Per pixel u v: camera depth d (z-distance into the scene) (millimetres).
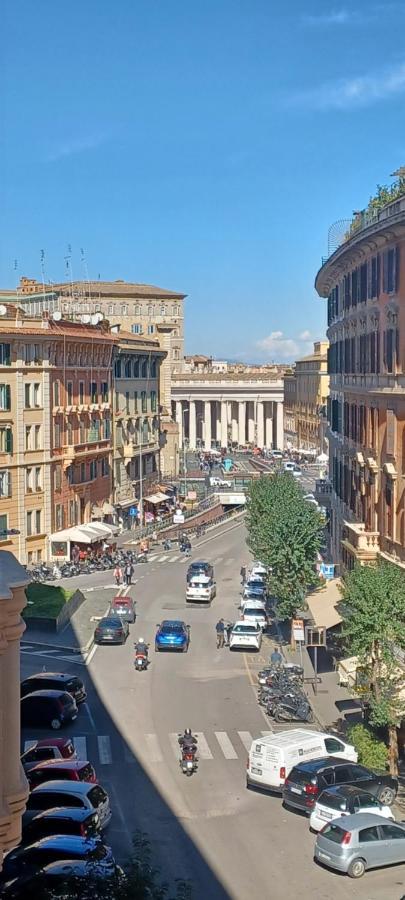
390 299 51844
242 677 57969
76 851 29234
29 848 29484
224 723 49250
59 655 62062
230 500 136875
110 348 110500
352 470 65438
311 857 33906
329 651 62156
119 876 21328
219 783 41188
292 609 64188
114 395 115438
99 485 108562
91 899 20656
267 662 61469
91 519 105438
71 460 97625
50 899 20766
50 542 94125
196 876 32125
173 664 60656
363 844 32719
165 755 44562
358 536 58094
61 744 41219
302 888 31453
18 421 89938
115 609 71750
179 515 116500
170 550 105938
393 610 40594
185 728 48406
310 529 64125
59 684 50438
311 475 170625
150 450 128500
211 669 59625
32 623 67188
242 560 100375
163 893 21891
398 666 41188
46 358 93312
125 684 56062
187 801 39125
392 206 50438
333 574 69562
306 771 37844
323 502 85688
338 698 53562
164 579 88562
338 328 73625
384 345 53344
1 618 12844
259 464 180125
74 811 33156
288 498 75375
